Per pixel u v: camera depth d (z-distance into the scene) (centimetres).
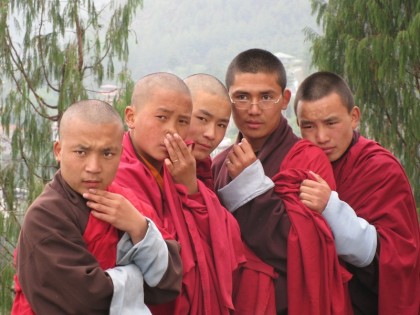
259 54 381
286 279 362
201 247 321
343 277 369
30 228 269
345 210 367
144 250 280
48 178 1139
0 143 1149
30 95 1177
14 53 1152
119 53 1158
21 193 1125
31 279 267
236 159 364
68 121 277
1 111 1116
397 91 988
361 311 404
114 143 279
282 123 388
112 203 277
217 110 352
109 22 1172
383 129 1007
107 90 1135
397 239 384
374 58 957
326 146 392
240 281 359
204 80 357
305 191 362
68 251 267
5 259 1041
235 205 362
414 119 972
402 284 384
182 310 315
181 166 325
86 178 275
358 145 402
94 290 265
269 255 361
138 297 281
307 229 358
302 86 402
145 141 323
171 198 321
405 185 396
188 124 330
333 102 389
